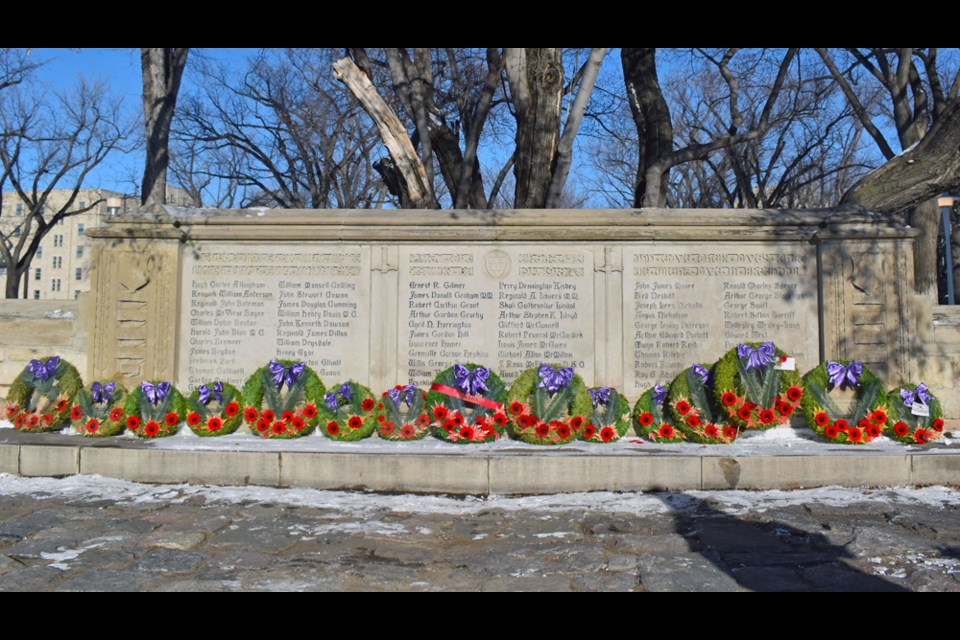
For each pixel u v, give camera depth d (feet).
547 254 30.94
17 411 29.50
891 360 29.60
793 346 30.25
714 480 24.13
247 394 28.53
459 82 77.36
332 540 18.78
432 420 27.66
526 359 30.66
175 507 21.91
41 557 17.26
